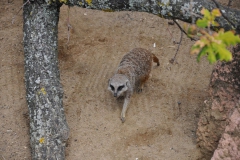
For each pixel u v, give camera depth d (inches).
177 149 247.1
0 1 393.7
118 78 267.1
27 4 250.2
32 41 244.5
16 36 344.2
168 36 358.0
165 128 263.0
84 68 316.2
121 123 267.0
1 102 277.0
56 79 246.7
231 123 193.8
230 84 216.5
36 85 236.5
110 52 335.6
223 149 198.8
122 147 247.9
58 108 236.7
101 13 385.7
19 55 322.7
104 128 262.1
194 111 277.9
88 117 270.5
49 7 244.8
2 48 329.4
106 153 243.0
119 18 381.1
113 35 356.8
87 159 238.4
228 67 215.5
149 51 315.9
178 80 309.0
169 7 192.9
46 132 224.8
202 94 294.0
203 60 330.0
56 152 222.2
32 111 233.8
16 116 265.6
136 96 294.0
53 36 252.2
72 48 336.2
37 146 222.4
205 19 106.5
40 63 240.8
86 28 362.6
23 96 283.3
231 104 219.0
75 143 249.0
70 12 380.5
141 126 264.4
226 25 174.1
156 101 288.2
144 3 201.2
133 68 284.2
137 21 378.0
